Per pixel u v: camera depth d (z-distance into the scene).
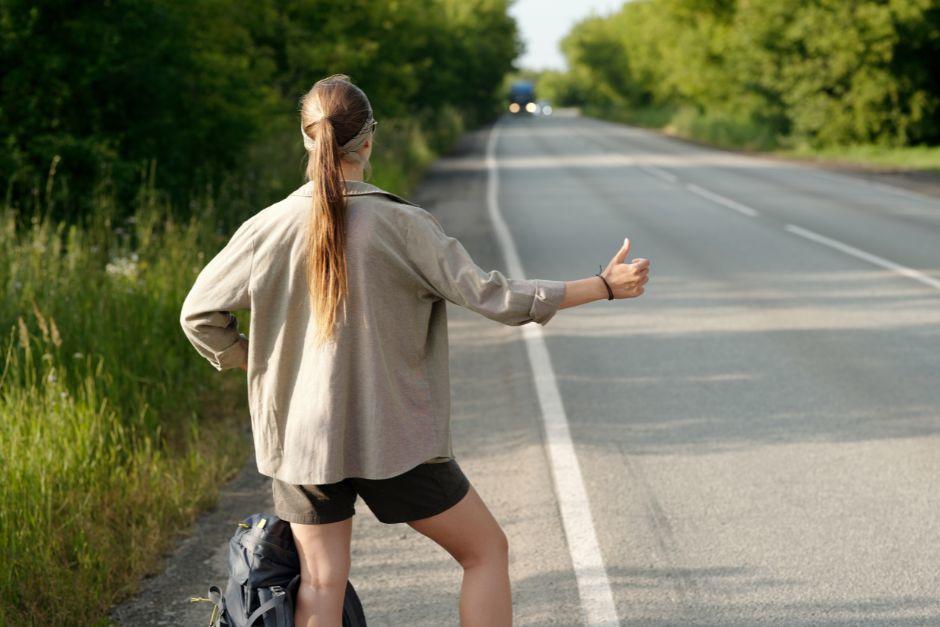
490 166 32.38
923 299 10.19
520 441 6.15
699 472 5.57
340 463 2.67
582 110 122.12
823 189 23.14
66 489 4.79
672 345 8.55
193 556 4.60
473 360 8.23
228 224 11.40
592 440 6.14
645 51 75.69
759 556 4.52
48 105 10.72
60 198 10.11
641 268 2.74
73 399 5.53
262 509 5.14
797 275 11.75
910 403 6.76
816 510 5.02
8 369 5.90
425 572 4.44
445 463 2.86
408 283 2.71
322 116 2.73
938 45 35.22
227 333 2.89
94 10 10.76
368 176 2.90
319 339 2.66
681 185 24.61
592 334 9.05
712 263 12.71
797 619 3.96
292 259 2.70
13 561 4.02
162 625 4.00
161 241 9.40
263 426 2.80
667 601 4.12
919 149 36.19
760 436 6.15
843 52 35.84
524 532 4.83
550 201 20.94
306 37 19.38
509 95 114.44
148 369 6.57
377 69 21.67
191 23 11.99
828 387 7.18
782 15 38.03
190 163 12.56
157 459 5.30
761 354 8.16
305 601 2.78
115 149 11.12
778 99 41.41
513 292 2.66
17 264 7.18
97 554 4.30
